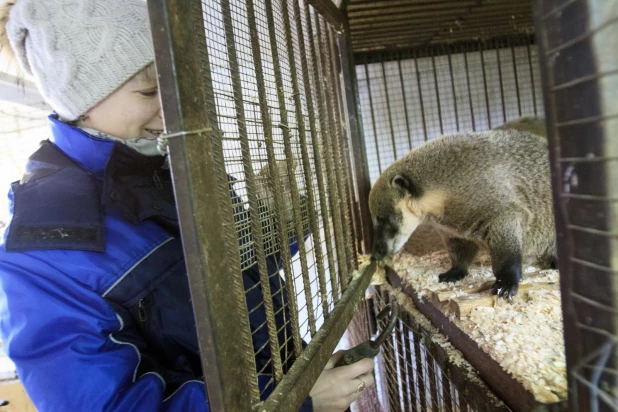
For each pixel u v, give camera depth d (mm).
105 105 1186
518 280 1843
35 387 1007
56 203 1097
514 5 3406
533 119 3441
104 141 1197
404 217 2379
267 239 1334
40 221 1064
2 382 2791
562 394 1063
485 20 3748
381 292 2729
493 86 4621
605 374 575
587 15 509
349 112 2885
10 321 1005
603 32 499
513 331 1451
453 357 1597
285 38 1438
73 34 1072
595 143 535
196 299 759
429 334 1858
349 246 2156
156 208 1194
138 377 1140
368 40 3979
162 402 1103
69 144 1201
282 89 1315
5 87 2705
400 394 2510
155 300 1215
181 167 726
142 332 1236
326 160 1817
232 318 840
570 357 636
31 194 1115
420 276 2334
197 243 741
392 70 4617
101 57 1092
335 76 2367
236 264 897
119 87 1151
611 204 530
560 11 549
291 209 1501
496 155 2084
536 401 1061
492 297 1746
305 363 1181
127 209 1158
